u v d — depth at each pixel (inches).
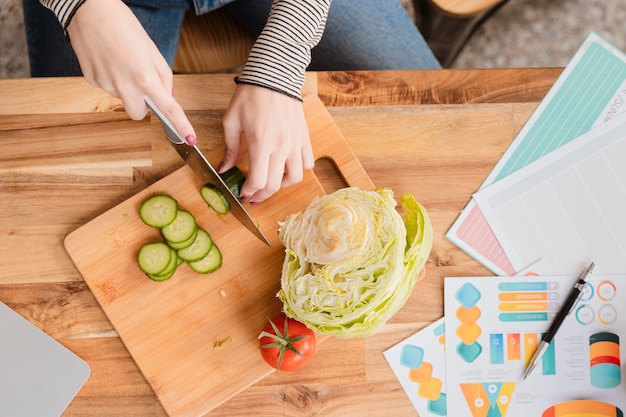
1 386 36.0
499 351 37.2
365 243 33.9
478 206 37.8
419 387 36.9
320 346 36.7
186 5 39.5
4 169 36.9
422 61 42.0
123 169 37.2
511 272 37.7
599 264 37.8
